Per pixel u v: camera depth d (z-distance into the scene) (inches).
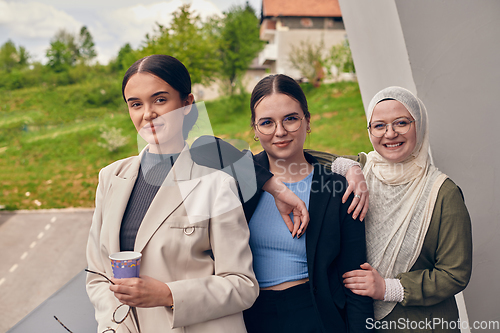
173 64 44.0
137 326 43.8
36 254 329.1
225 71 786.8
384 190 56.0
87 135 735.1
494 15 67.8
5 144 715.4
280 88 49.9
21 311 243.0
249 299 43.9
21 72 1092.5
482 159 71.4
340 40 860.6
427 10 68.0
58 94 970.7
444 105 70.5
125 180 47.0
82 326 70.9
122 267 37.9
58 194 509.4
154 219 43.0
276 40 844.6
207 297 40.5
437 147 71.2
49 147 695.7
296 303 51.1
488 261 73.1
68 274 289.6
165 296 39.1
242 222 46.4
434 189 52.5
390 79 80.6
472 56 69.1
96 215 48.7
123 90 44.8
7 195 509.0
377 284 51.1
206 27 791.7
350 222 52.3
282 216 52.4
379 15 75.4
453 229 50.8
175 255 42.5
